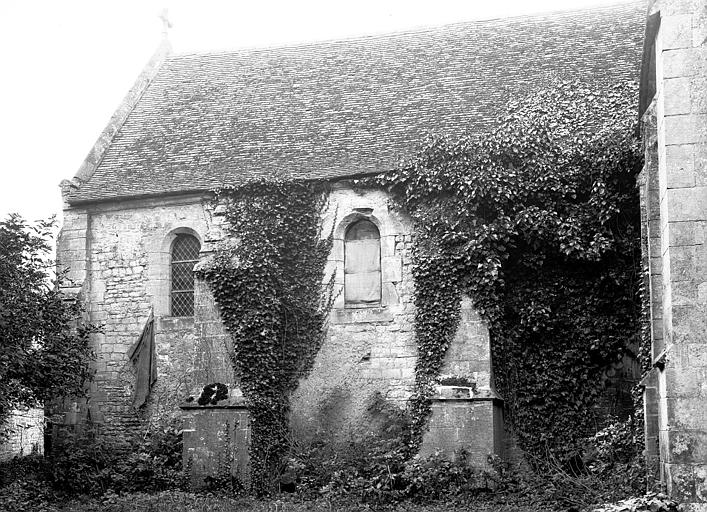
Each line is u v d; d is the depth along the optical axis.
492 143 19.19
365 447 19.11
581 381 19.08
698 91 14.28
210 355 19.97
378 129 21.66
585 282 19.20
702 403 13.62
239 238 20.59
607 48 22.20
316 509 16.97
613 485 16.11
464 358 18.78
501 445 18.88
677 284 13.95
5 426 24.14
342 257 20.58
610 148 18.62
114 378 21.94
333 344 20.28
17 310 18.41
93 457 20.36
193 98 24.81
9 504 17.62
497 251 19.03
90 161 23.25
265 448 19.39
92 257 22.47
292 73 24.67
